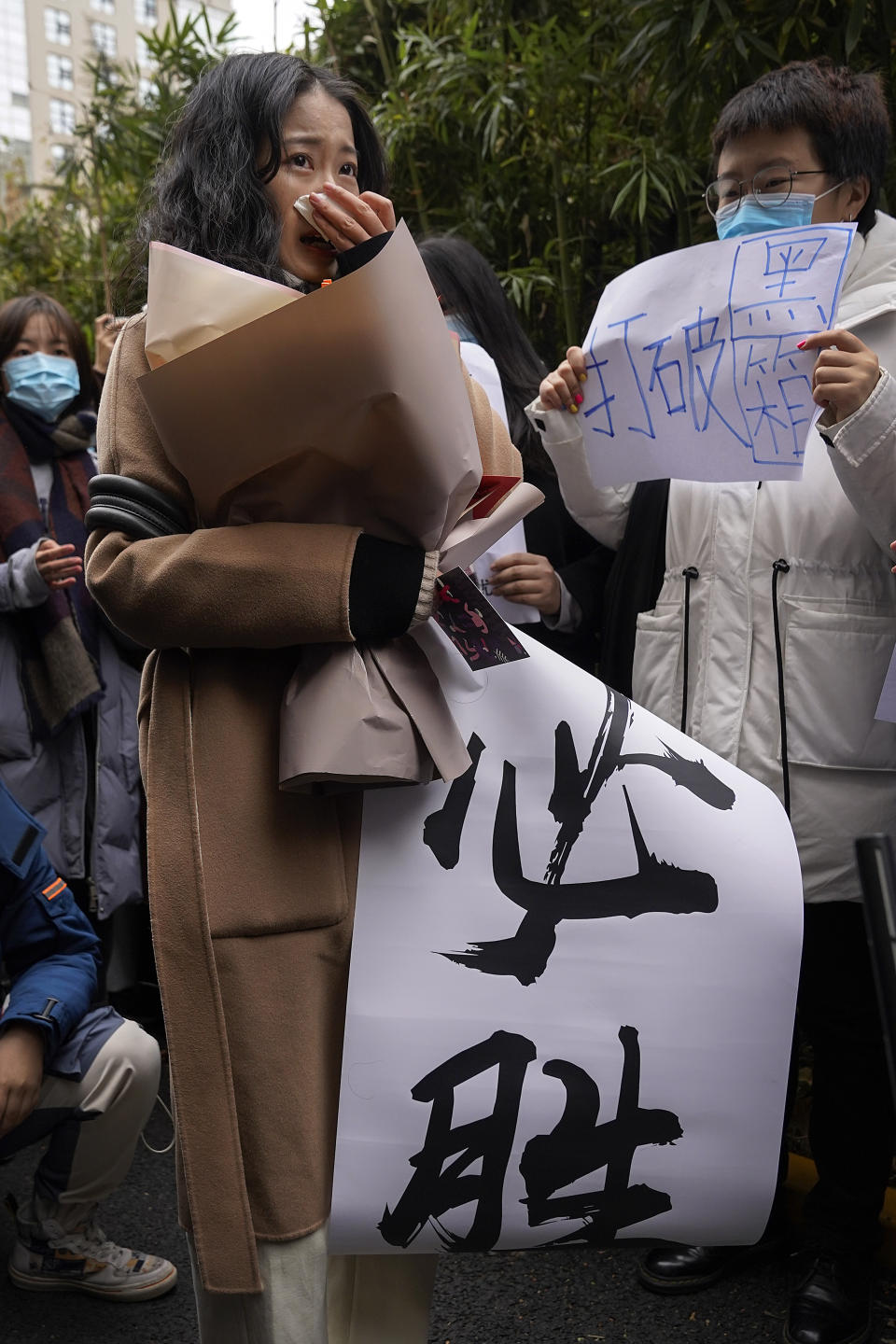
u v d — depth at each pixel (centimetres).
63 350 323
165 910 129
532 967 137
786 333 169
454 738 134
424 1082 134
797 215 184
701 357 175
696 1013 137
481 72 315
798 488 189
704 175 316
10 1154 230
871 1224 203
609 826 139
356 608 128
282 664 137
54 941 223
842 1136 202
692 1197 138
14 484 312
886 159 193
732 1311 213
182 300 127
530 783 139
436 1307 219
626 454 183
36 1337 221
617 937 138
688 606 197
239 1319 134
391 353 119
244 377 121
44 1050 217
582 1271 229
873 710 187
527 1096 135
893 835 189
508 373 241
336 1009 137
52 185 634
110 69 479
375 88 393
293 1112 131
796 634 188
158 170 148
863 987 198
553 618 229
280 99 138
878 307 183
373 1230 134
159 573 129
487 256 361
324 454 126
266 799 133
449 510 132
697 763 143
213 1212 129
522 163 338
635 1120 137
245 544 129
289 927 132
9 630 305
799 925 138
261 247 138
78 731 308
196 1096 129
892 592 189
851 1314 199
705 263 176
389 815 137
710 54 271
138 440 135
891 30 255
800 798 188
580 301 341
